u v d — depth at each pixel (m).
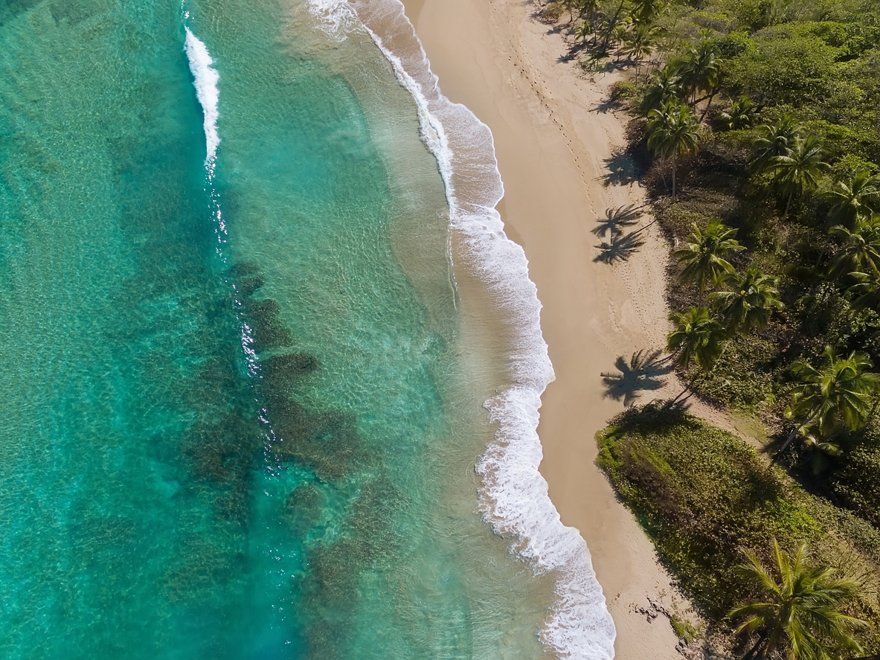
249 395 49.44
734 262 52.09
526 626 38.91
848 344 46.38
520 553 41.47
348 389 49.56
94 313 53.41
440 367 50.09
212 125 66.50
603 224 57.06
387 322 52.72
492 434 46.47
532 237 56.56
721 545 39.19
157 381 50.09
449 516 43.44
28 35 74.38
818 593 32.28
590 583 39.81
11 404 48.72
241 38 75.25
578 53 72.75
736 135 57.41
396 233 57.59
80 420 48.09
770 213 54.06
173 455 46.69
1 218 58.47
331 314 53.44
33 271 55.50
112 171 62.47
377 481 45.28
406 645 38.84
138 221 58.97
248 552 42.78
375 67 71.69
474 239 56.62
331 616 40.19
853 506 41.03
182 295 54.59
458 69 71.19
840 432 42.72
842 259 46.19
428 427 47.38
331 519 43.84
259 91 69.88
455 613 39.75
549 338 50.66
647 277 53.28
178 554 42.69
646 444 43.81
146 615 40.47
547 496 43.31
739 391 46.22
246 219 59.28
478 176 61.03
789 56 62.12
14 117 66.31
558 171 61.22
